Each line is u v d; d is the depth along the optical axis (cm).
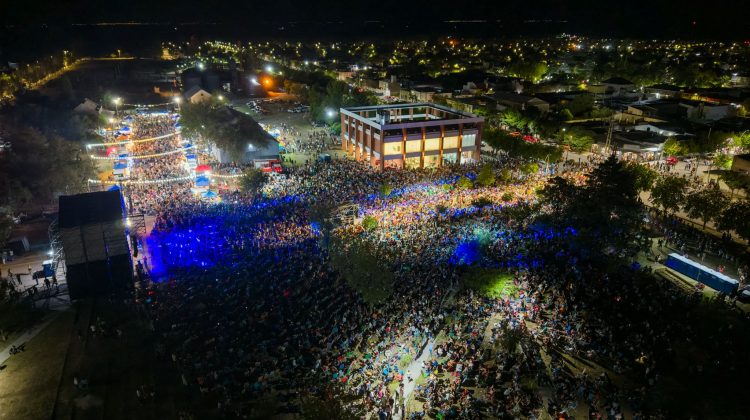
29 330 4903
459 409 3756
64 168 8306
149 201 7988
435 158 10644
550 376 4100
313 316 4803
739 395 3644
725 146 10400
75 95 19050
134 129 13350
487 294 5047
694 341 4353
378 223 6994
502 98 15838
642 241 6588
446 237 6469
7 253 6375
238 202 7956
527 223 6962
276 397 3884
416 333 4566
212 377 4103
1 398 3966
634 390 3853
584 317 4825
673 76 19400
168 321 4878
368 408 3738
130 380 4144
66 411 3825
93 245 5478
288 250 6159
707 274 5516
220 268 5806
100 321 4928
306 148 12175
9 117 12256
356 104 14825
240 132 10512
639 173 8088
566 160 10400
